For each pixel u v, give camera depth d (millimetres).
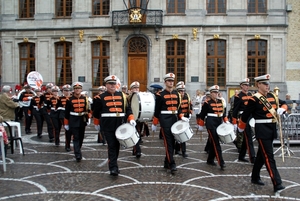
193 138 15867
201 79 28469
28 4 30734
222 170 9422
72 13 29781
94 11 29703
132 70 29359
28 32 30438
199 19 28344
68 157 11156
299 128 13531
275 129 7629
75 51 29656
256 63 28406
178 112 9484
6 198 6934
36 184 7965
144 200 6859
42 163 10203
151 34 28781
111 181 8234
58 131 13641
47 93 14406
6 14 30688
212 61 28719
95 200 6852
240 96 10195
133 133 8375
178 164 10148
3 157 9156
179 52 28938
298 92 28156
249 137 10352
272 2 28047
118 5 29062
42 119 16141
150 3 28766
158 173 9023
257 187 7805
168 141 9156
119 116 8797
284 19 27953
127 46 29172
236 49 28344
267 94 7949
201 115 10188
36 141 14766
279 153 12062
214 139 9789
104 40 29375
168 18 28609
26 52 30922
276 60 28125
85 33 29484
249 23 28125
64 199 6895
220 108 10070
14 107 12414
